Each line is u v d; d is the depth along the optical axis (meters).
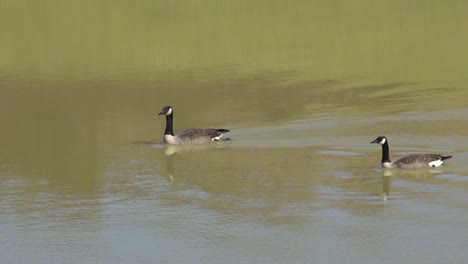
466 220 24.78
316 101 40.38
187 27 61.81
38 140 35.31
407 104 38.78
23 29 63.69
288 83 44.97
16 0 72.62
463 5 66.88
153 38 58.97
